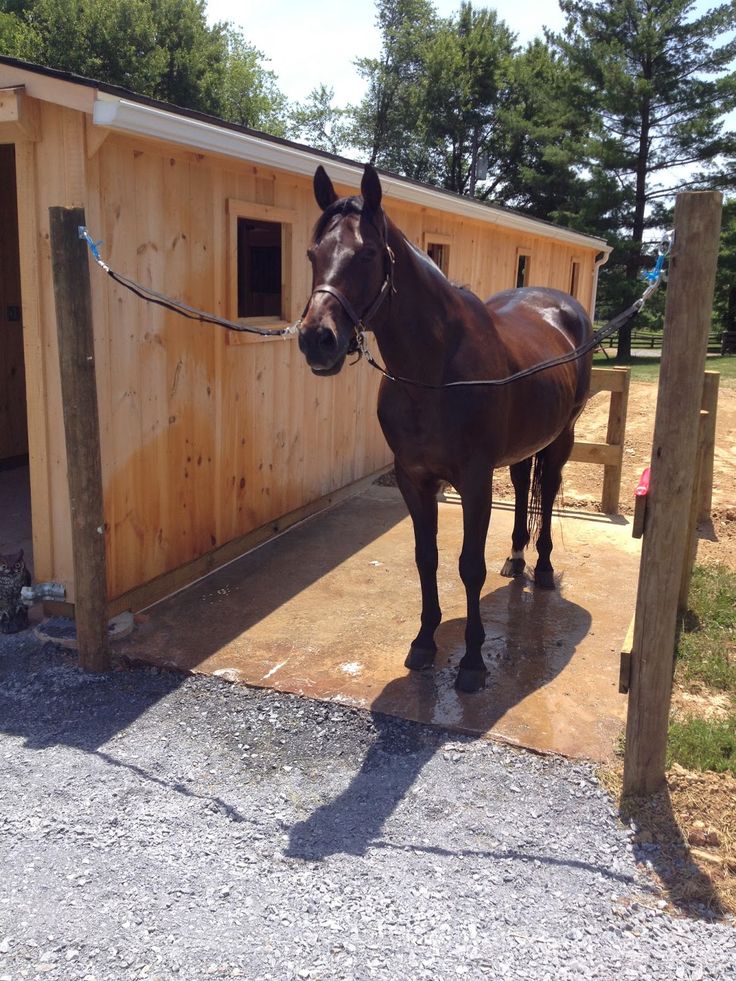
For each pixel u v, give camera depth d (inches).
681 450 101.1
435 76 1417.3
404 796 114.6
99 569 145.1
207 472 195.6
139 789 115.5
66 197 146.7
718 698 141.0
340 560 212.1
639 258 949.2
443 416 133.2
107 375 157.2
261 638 163.6
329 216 117.8
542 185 1220.5
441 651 159.2
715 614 171.9
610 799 113.3
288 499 239.0
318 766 122.0
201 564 197.5
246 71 1382.9
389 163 1641.2
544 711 136.1
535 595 189.2
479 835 106.3
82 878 97.0
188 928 89.0
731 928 90.7
